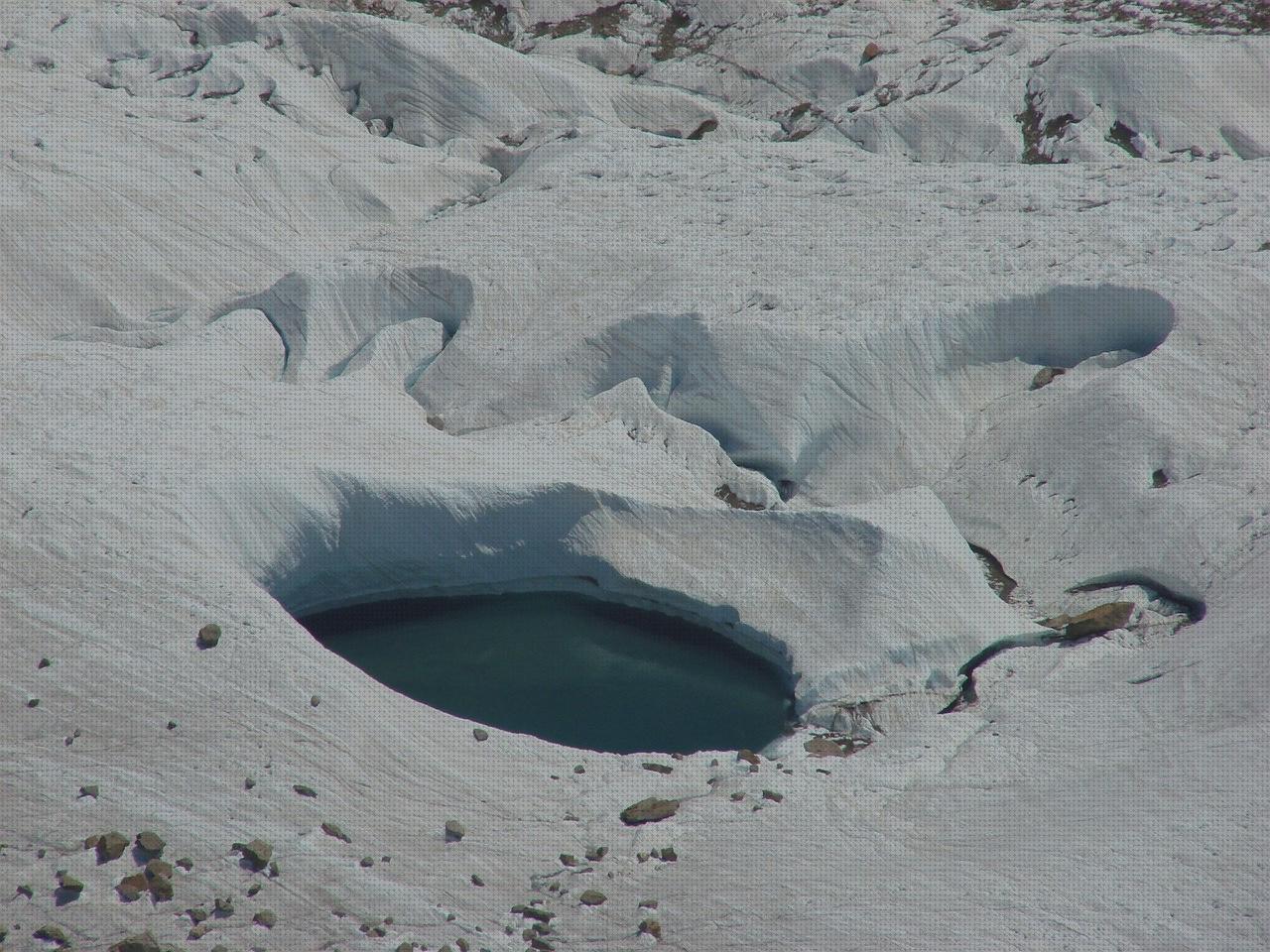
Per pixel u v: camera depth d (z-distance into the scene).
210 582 15.38
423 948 11.56
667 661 16.92
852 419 20.17
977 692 15.62
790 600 17.02
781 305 21.31
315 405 19.19
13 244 23.69
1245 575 16.33
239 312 23.11
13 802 12.66
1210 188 24.47
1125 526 17.86
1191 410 19.05
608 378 21.44
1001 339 21.16
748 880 12.31
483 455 18.72
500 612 18.00
